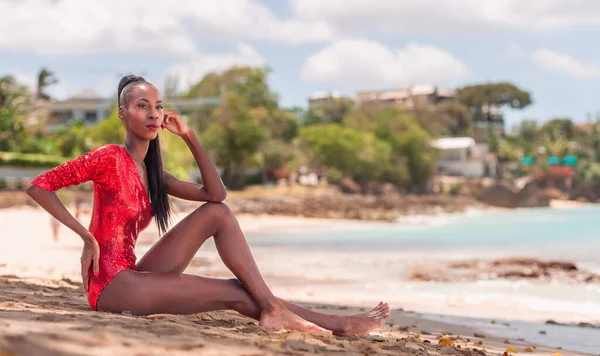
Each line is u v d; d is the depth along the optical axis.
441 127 105.56
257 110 73.56
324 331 4.27
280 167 71.88
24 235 25.64
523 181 98.81
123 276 4.08
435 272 15.71
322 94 119.19
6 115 52.38
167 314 4.14
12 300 4.65
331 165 75.50
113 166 4.11
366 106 95.81
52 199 4.01
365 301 10.61
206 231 4.32
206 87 92.75
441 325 8.01
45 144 54.06
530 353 5.87
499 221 57.50
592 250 24.53
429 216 70.31
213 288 4.24
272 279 14.62
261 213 56.31
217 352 3.04
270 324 4.21
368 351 3.82
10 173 45.69
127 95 4.27
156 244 4.31
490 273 15.44
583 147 120.56
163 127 4.35
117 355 2.72
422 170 86.00
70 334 2.95
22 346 2.58
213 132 63.38
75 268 13.45
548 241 30.47
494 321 8.74
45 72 72.44
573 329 8.26
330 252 24.03
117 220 4.15
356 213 60.91
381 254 23.27
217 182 4.39
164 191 4.39
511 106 129.12
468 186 90.94
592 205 104.25
